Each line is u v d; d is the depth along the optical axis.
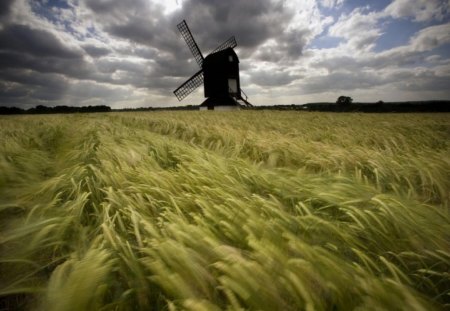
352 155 4.22
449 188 2.94
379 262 1.60
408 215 1.84
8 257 1.41
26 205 2.24
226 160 3.87
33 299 1.27
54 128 8.76
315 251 1.32
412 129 8.67
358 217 2.02
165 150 4.80
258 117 16.47
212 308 0.96
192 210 2.13
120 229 1.91
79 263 1.17
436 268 1.54
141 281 1.27
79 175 2.85
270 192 2.78
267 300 1.09
